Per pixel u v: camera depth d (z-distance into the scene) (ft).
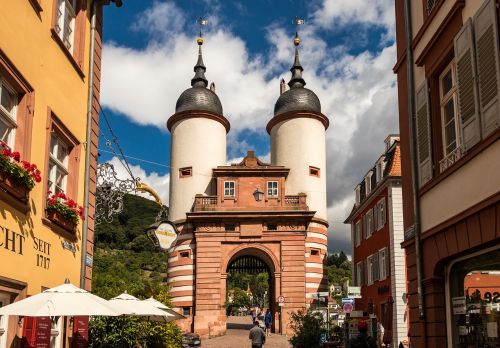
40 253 33.42
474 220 29.89
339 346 82.38
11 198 28.99
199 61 167.43
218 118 155.74
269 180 143.84
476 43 29.22
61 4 39.78
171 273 143.02
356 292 91.50
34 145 33.01
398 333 98.43
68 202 37.52
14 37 30.40
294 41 170.91
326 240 151.43
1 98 30.50
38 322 31.22
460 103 31.01
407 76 40.98
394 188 104.63
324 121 160.97
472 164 30.04
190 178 150.10
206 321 135.33
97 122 45.14
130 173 57.88
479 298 31.58
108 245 297.12
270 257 139.95
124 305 39.93
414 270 38.96
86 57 43.32
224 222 140.56
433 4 37.19
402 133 42.27
